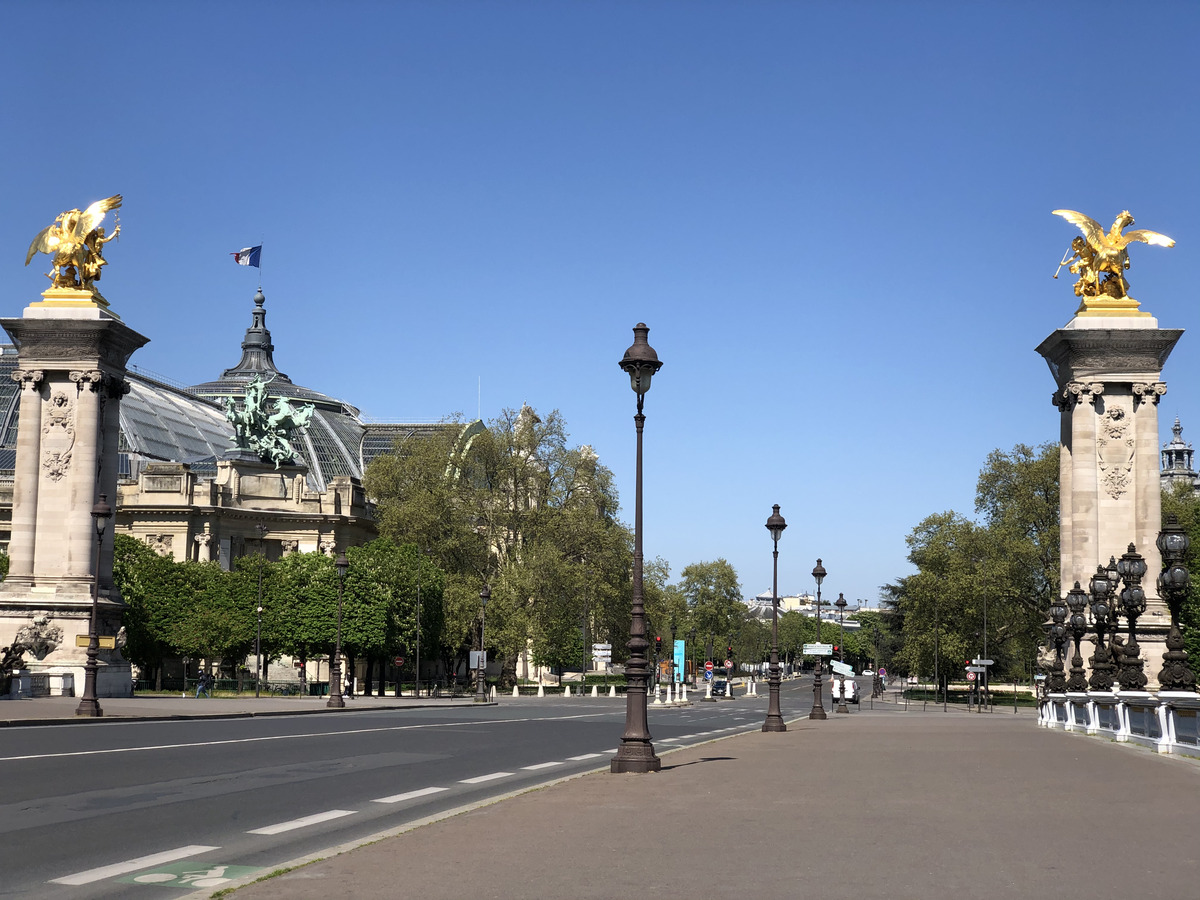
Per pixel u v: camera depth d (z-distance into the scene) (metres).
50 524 78.56
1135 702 41.19
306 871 14.66
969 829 18.05
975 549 134.50
